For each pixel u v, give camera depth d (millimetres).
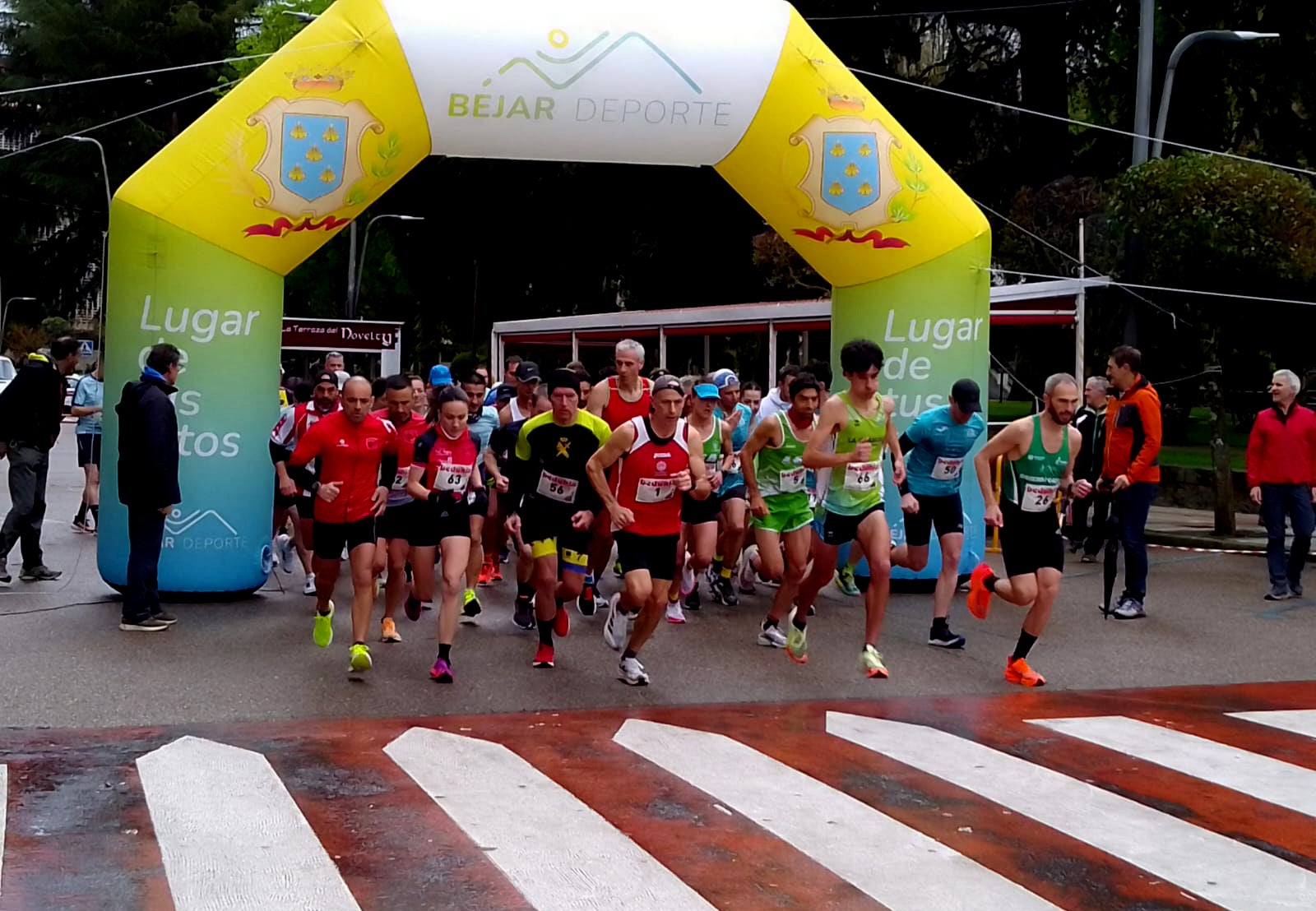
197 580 9586
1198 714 7184
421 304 36281
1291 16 20984
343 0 9672
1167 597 10906
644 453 7246
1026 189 21906
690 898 4293
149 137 50000
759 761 6008
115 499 9500
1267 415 10812
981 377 10930
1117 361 10016
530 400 10641
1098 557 13281
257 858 4582
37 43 50219
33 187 51688
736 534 10086
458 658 8188
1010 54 25062
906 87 24172
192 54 50875
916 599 10648
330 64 9414
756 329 18359
